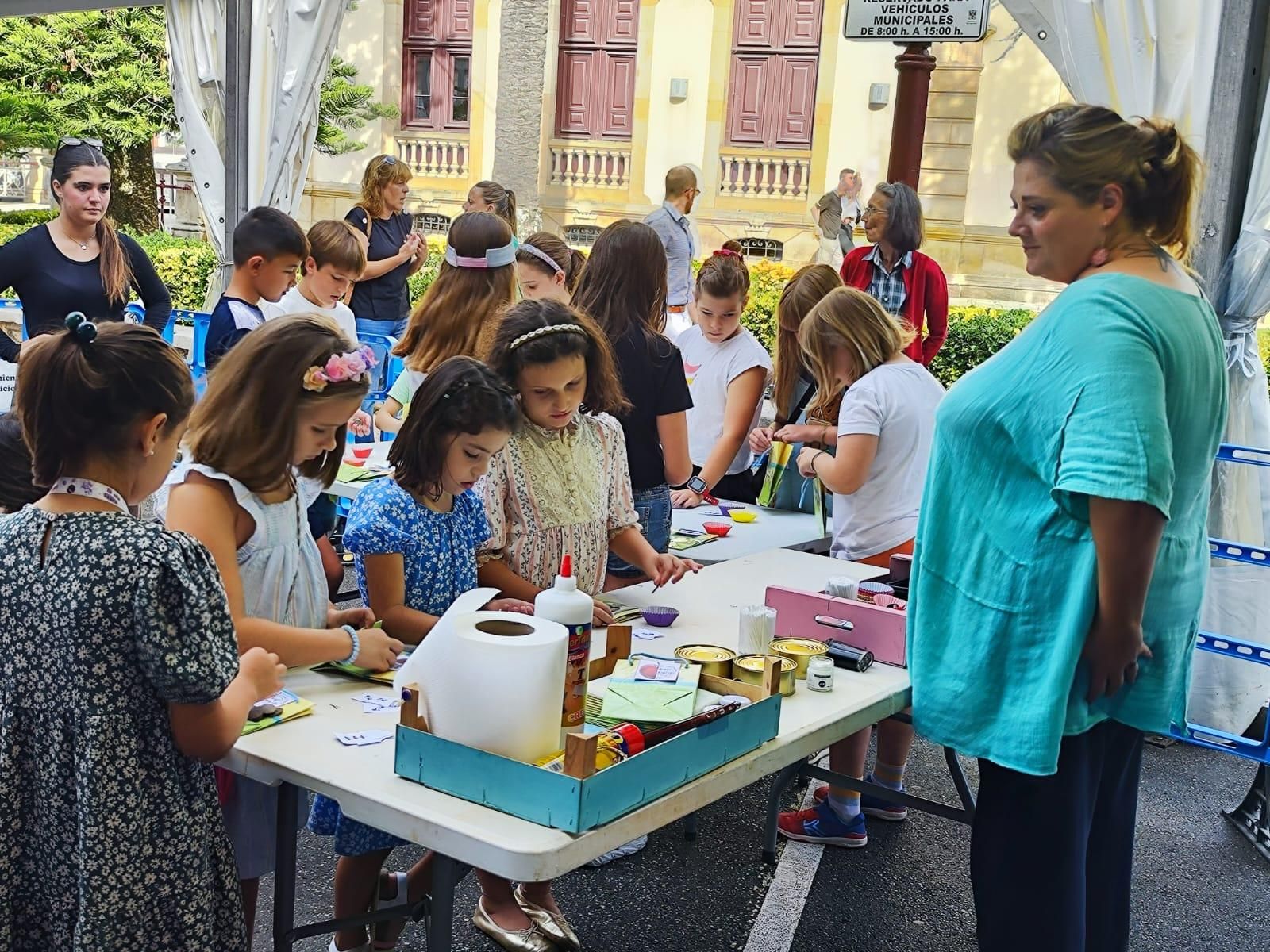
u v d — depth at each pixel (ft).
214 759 5.65
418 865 8.32
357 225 22.85
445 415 7.23
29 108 50.34
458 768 5.48
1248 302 13.21
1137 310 6.38
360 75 55.26
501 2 50.37
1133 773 7.68
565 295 13.91
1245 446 12.76
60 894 5.52
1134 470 6.15
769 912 9.87
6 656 5.46
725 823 11.47
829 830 10.98
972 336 34.81
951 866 10.80
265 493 6.68
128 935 5.44
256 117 22.70
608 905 9.86
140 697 5.39
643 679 6.71
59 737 5.37
